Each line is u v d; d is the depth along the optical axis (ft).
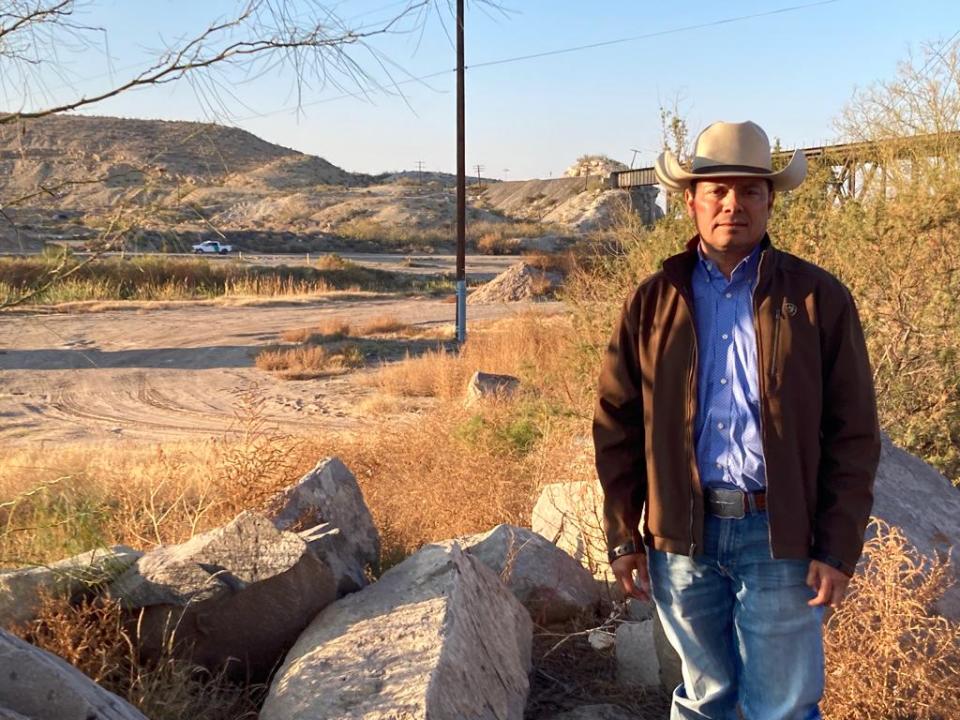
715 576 8.64
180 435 48.62
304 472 23.38
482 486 21.26
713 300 8.49
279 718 9.75
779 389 8.08
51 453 35.91
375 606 11.57
